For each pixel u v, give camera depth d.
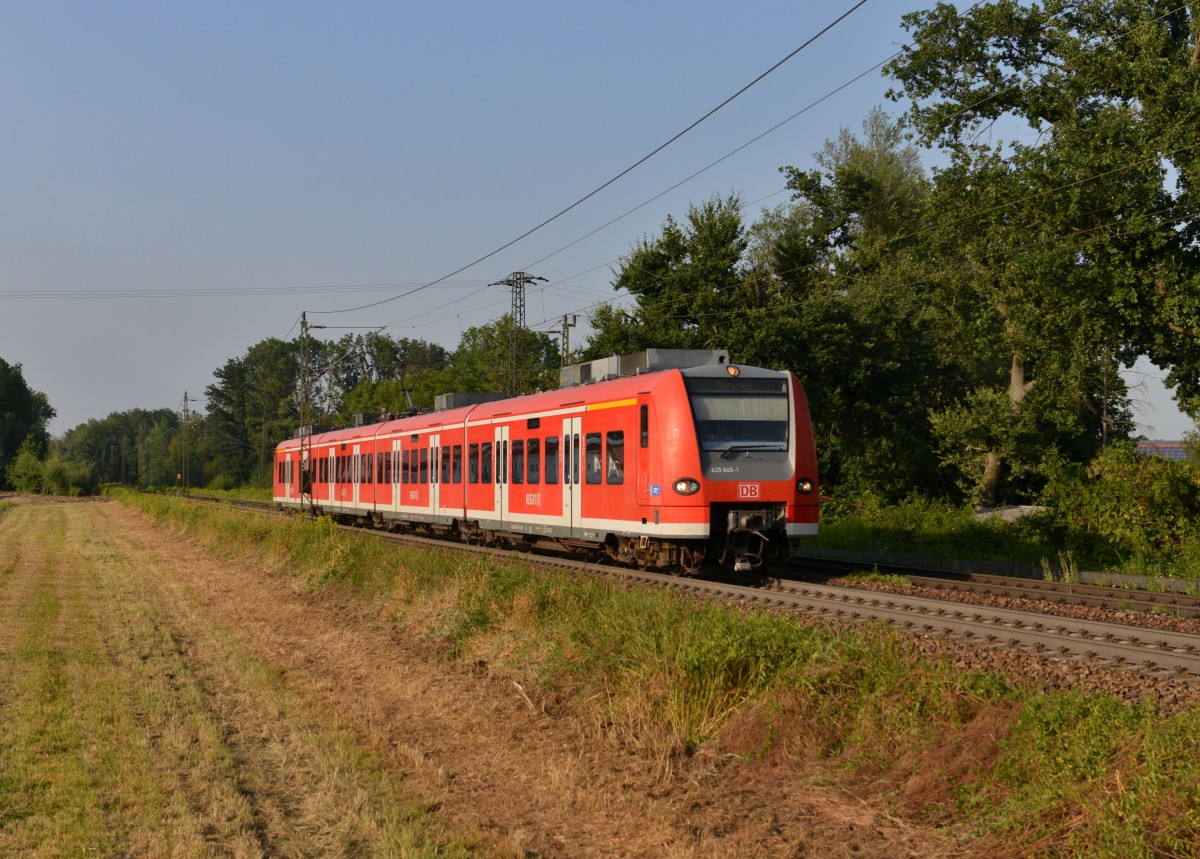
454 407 28.42
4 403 120.88
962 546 25.53
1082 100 28.44
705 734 8.34
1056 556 22.75
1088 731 6.32
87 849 6.50
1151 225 21.88
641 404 17.61
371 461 33.81
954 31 30.42
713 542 17.27
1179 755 5.80
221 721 9.70
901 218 49.91
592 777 7.67
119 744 8.87
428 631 13.59
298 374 127.50
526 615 12.38
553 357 92.56
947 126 30.81
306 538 22.64
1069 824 5.64
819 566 19.88
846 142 52.34
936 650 10.20
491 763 8.27
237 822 6.88
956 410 38.31
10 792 7.68
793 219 50.91
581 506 19.50
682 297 39.31
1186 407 25.28
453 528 27.09
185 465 105.19
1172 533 21.89
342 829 6.80
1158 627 12.79
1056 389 28.02
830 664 8.52
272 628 15.12
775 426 17.39
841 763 7.35
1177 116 21.97
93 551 30.48
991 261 27.66
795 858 6.00
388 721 9.61
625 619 10.51
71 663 12.40
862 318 36.66
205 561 26.27
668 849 6.26
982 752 6.75
